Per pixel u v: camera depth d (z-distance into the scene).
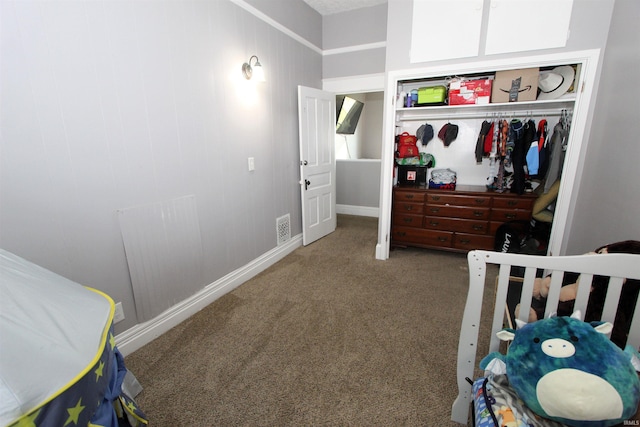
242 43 2.61
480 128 3.45
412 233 3.52
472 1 2.56
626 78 1.85
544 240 2.95
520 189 3.00
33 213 1.45
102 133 1.68
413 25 2.79
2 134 1.32
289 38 3.28
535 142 2.88
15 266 0.87
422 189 3.38
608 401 0.85
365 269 3.15
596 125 2.29
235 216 2.74
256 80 2.78
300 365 1.81
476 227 3.24
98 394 0.77
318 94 3.70
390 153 3.17
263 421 1.46
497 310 1.21
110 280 1.80
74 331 0.79
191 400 1.58
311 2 3.57
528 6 2.42
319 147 3.86
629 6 1.91
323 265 3.27
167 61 1.99
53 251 1.54
